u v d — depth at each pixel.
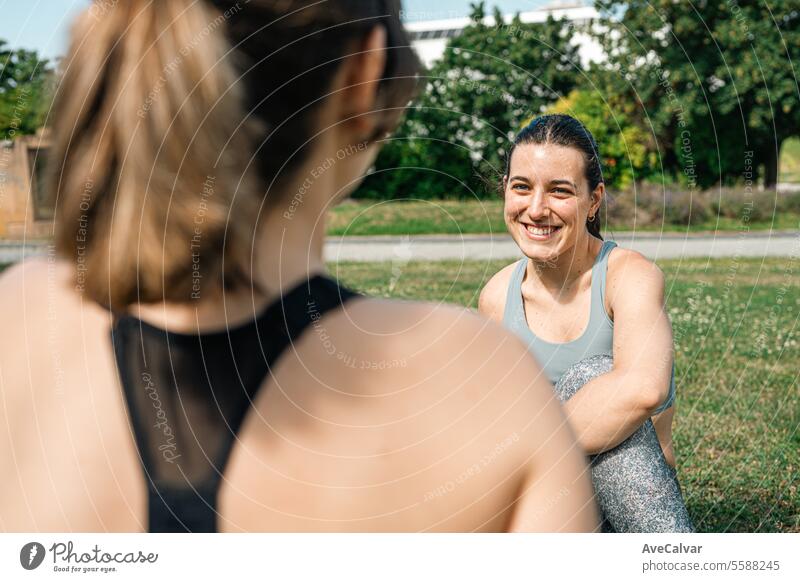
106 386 0.54
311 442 0.52
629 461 1.65
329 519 0.51
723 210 10.79
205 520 0.52
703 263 8.24
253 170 0.48
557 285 1.98
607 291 1.89
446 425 0.51
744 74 11.12
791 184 12.55
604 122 9.43
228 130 0.46
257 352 0.52
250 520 0.52
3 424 0.56
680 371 4.24
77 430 0.55
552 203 1.90
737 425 3.41
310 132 0.50
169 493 0.53
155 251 0.48
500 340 0.54
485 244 7.89
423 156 7.16
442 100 6.96
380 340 0.52
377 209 9.62
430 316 0.54
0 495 0.55
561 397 1.78
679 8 10.59
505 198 2.04
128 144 0.46
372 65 0.51
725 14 10.90
